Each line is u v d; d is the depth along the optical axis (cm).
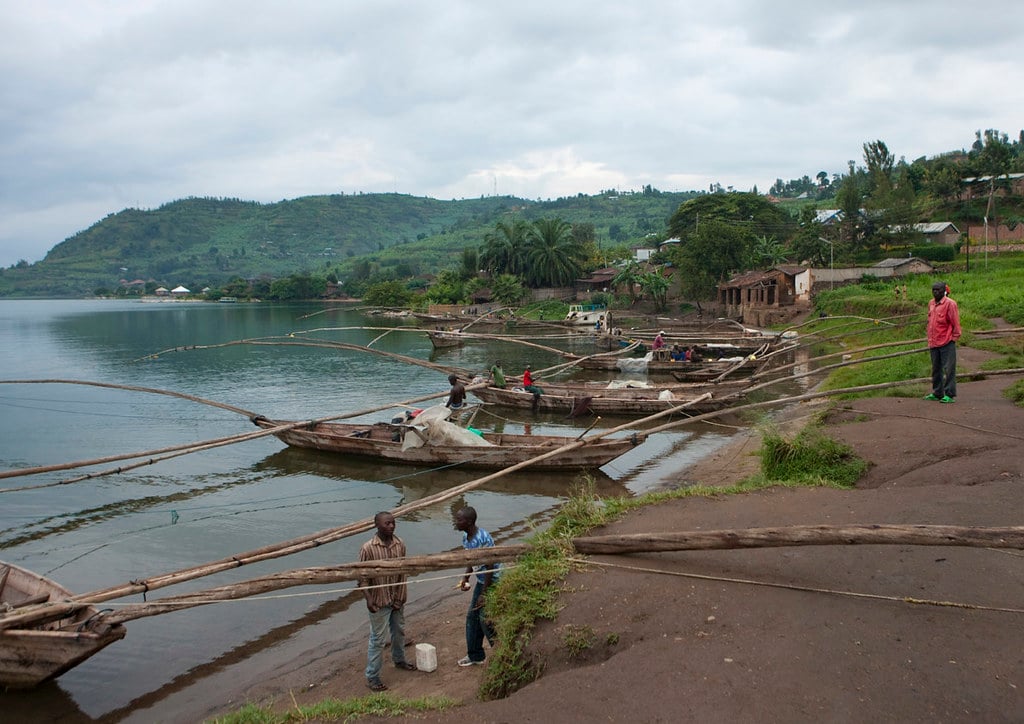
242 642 957
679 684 519
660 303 7544
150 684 862
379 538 803
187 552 1310
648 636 604
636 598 673
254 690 819
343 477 1803
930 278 5041
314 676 835
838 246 6800
